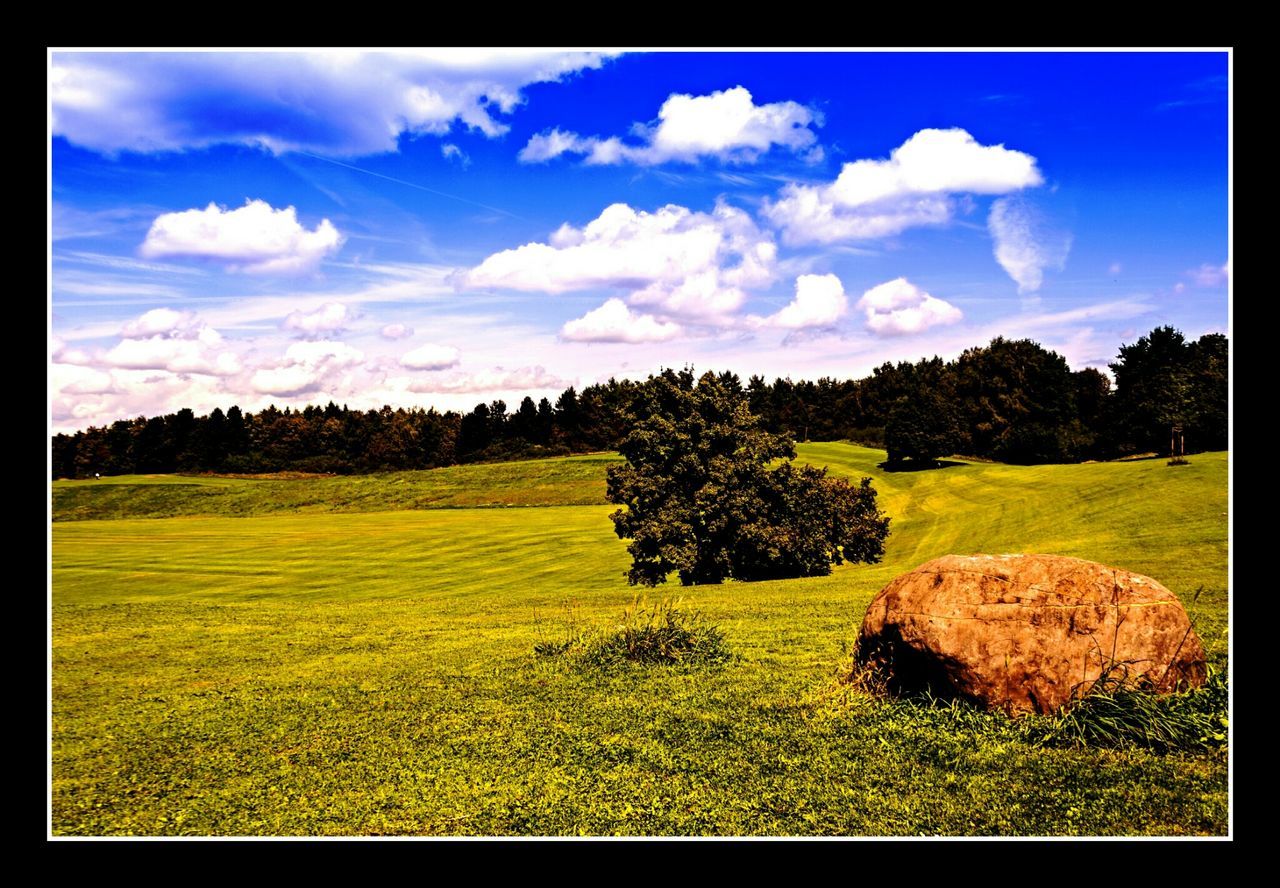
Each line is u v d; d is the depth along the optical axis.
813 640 14.38
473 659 14.18
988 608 8.96
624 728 9.70
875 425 140.75
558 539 68.38
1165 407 73.31
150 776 8.80
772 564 42.69
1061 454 94.38
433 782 8.33
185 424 152.62
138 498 114.38
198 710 11.44
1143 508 47.66
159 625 19.62
